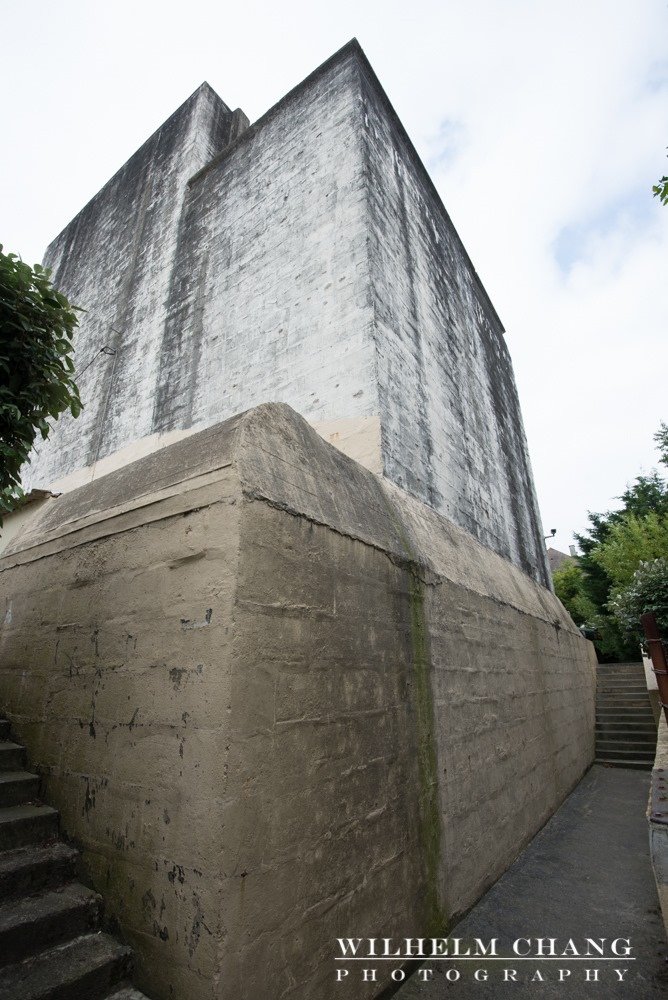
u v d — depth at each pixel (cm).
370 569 307
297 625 235
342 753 247
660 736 501
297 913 202
